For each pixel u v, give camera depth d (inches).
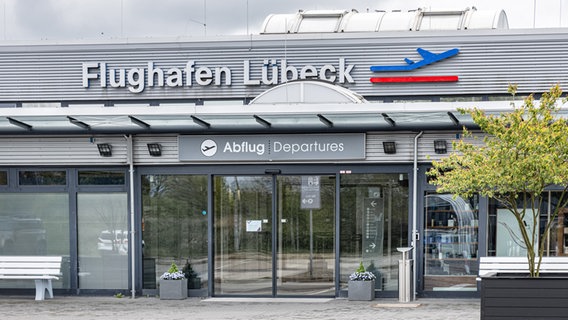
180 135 607.8
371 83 656.4
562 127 404.2
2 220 633.6
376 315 491.2
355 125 589.0
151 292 615.5
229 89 670.5
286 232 605.3
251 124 596.7
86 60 682.2
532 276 418.9
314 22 760.3
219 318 491.2
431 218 590.6
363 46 657.0
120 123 597.0
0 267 604.7
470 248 586.9
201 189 614.2
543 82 634.2
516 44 637.9
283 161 600.1
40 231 629.6
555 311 406.0
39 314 518.0
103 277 622.2
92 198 623.8
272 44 665.6
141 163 615.5
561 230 577.9
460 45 644.7
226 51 671.1
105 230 622.8
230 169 608.7
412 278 574.2
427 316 482.6
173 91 674.8
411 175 590.6
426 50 647.1
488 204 587.5
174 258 616.4
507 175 401.7
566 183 416.5
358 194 597.3
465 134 450.6
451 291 587.2
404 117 562.3
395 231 593.6
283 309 533.6
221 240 612.4
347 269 597.6
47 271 599.8
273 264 603.8
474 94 642.8
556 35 633.0
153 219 618.8
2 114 551.5
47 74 684.7
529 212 584.4
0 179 632.4
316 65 661.9
